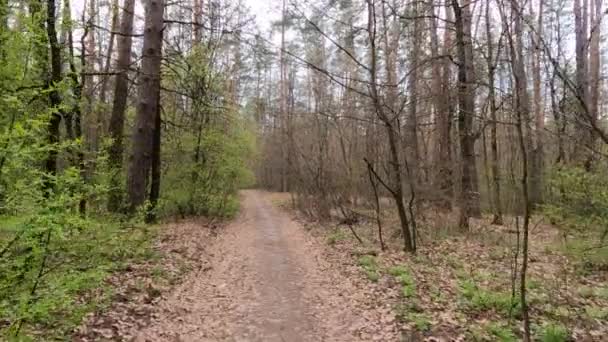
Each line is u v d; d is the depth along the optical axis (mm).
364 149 17859
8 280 3854
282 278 8969
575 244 10297
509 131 14422
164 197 16219
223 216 19562
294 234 15484
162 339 5617
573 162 10719
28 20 4512
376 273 8930
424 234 13398
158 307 6629
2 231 3854
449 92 15289
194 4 18000
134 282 7484
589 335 5766
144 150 11797
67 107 5090
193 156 17922
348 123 18859
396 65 17047
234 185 21359
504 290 7664
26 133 3797
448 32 18250
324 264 10320
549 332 5641
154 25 11953
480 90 14266
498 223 15188
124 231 8133
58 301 4082
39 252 3914
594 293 7633
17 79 4352
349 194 18078
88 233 5824
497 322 6230
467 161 13789
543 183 13344
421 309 6805
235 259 10609
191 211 18422
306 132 22516
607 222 9508
